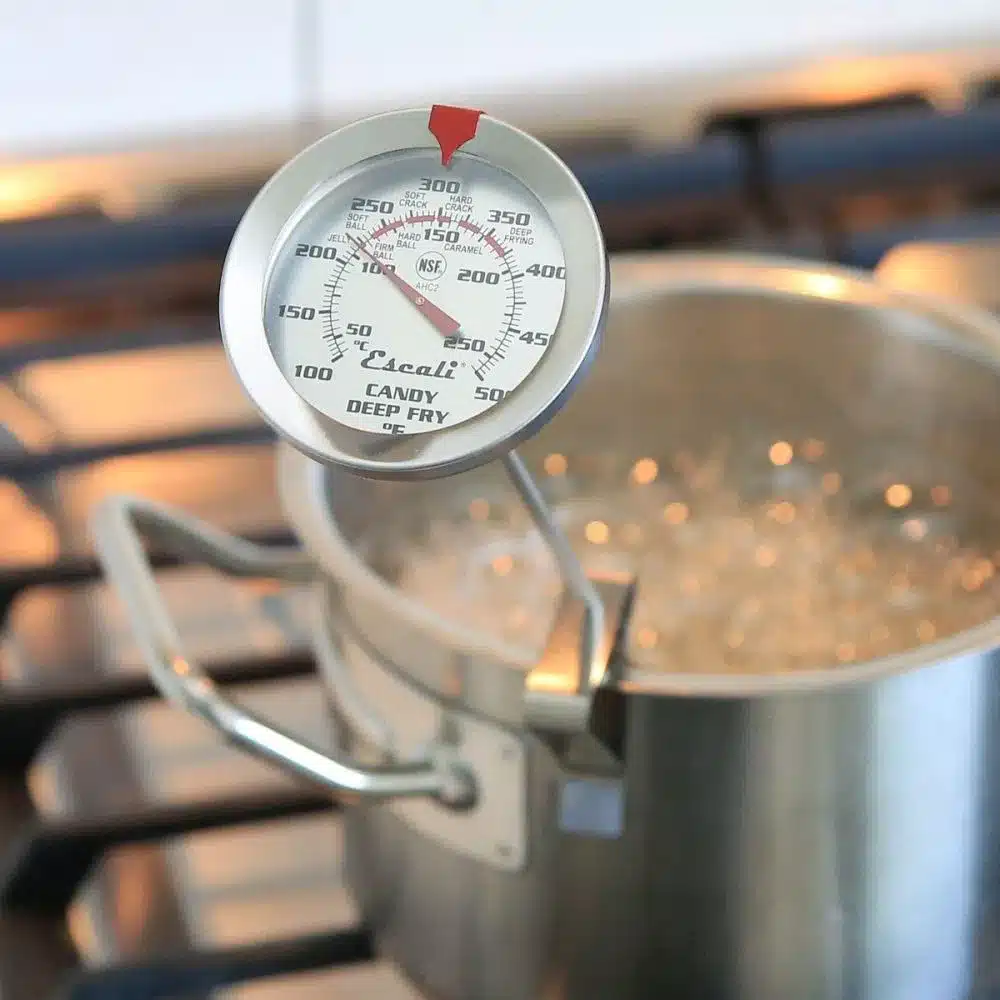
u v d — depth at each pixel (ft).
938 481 1.98
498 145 1.49
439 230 1.49
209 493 2.11
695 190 2.35
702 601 1.94
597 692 1.54
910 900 1.64
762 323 1.97
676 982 1.65
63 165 2.39
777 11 2.67
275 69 2.59
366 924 1.78
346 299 1.49
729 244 2.27
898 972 1.67
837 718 1.55
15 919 1.74
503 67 2.64
